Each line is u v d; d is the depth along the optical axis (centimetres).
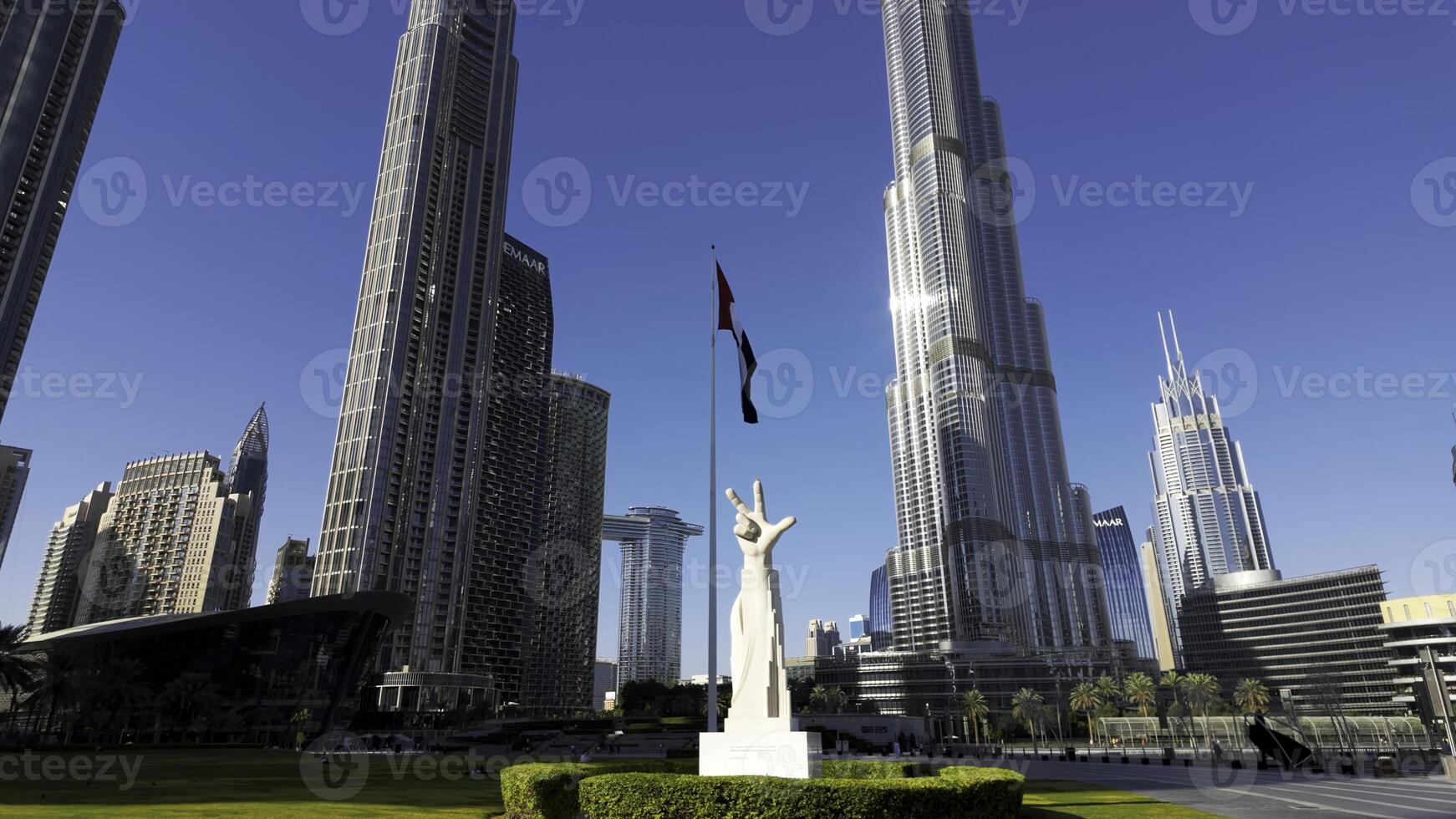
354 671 11538
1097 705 16025
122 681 8606
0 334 13400
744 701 2562
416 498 17175
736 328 3344
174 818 2319
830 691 17525
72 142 15012
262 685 10531
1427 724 7269
